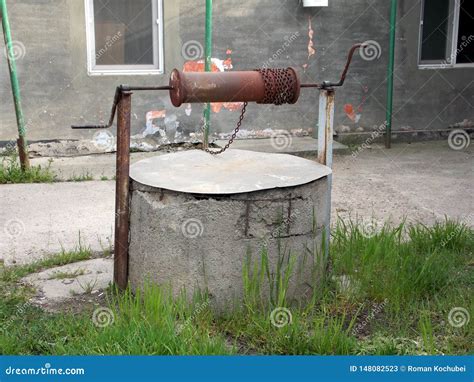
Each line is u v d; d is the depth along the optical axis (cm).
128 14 790
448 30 900
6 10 684
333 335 362
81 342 354
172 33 802
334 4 846
